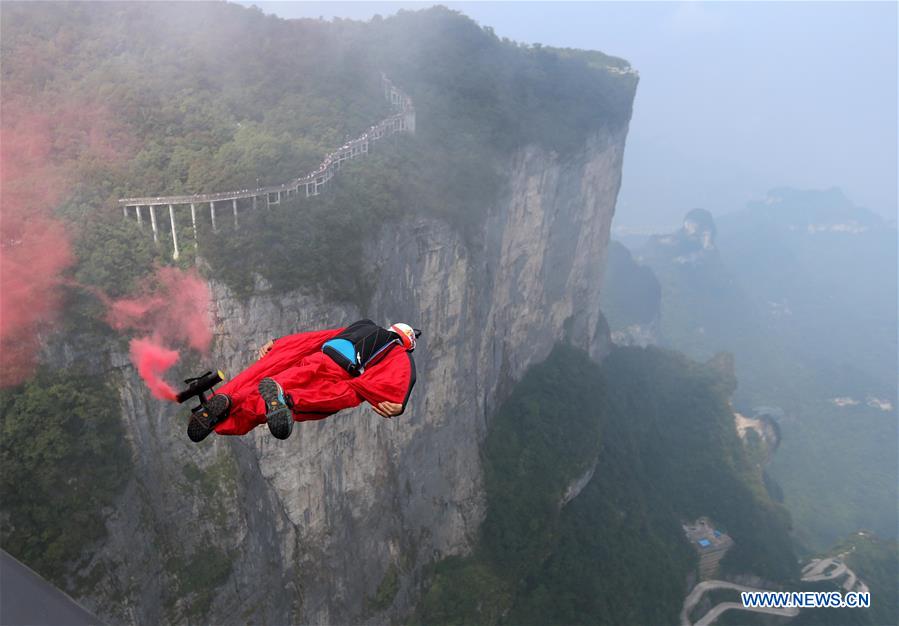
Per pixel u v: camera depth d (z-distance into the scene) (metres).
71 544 32.03
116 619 33.38
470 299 57.66
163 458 36.75
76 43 52.31
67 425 33.22
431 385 55.06
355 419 44.94
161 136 45.34
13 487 31.42
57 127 43.72
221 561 37.88
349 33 72.88
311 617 43.84
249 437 39.62
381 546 49.59
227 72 54.62
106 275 35.69
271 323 39.06
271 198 42.19
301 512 42.91
